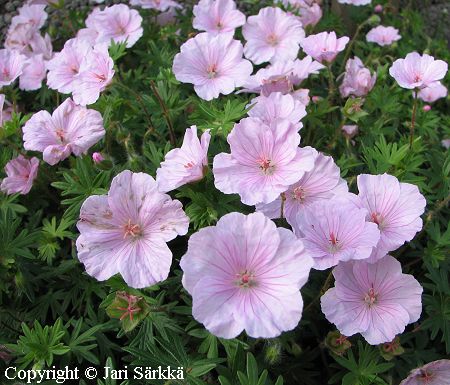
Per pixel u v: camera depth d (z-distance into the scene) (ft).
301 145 0.72
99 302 0.59
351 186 0.61
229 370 0.48
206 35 0.66
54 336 0.49
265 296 0.42
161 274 0.47
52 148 0.57
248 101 0.66
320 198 0.52
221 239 0.42
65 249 0.61
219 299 0.42
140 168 0.59
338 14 1.01
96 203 0.48
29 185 0.62
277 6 0.93
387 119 0.76
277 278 0.42
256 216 0.42
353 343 0.53
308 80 0.83
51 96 0.84
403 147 0.62
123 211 0.49
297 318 0.40
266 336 0.40
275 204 0.52
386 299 0.48
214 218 0.52
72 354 0.54
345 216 0.46
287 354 0.54
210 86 0.64
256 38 0.79
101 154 0.61
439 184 0.68
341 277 0.46
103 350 0.53
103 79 0.62
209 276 0.42
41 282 0.60
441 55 0.99
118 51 0.73
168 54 0.82
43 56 0.84
